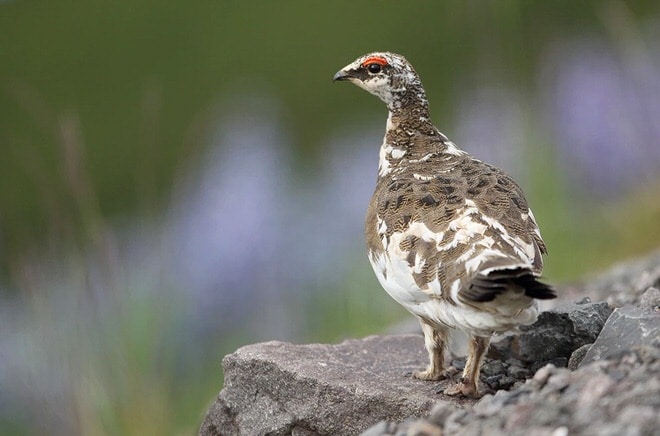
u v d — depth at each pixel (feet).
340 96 100.07
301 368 26.86
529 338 26.84
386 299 45.34
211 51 114.01
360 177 50.72
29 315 39.58
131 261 41.55
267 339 45.01
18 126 97.76
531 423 18.43
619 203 52.31
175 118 100.78
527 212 24.71
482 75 49.29
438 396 25.57
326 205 49.47
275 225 46.39
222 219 45.62
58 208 41.73
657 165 52.47
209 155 47.88
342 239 47.96
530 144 48.88
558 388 19.62
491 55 49.29
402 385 26.45
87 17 126.11
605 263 49.06
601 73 53.26
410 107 30.37
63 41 120.47
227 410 27.76
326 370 27.09
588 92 52.70
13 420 38.60
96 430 37.70
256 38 115.65
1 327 40.32
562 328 26.71
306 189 50.31
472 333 23.50
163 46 116.47
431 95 91.61
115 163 95.96
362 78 30.58
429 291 23.04
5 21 125.18
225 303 44.98
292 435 26.50
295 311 45.42
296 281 46.47
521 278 20.34
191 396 42.16
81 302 38.17
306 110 98.84
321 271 46.80
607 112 52.54
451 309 22.79
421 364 28.68
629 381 19.04
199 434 28.81
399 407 25.29
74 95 109.70
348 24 114.32
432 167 27.99
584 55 54.24
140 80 111.04
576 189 52.75
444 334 26.50
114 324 38.09
